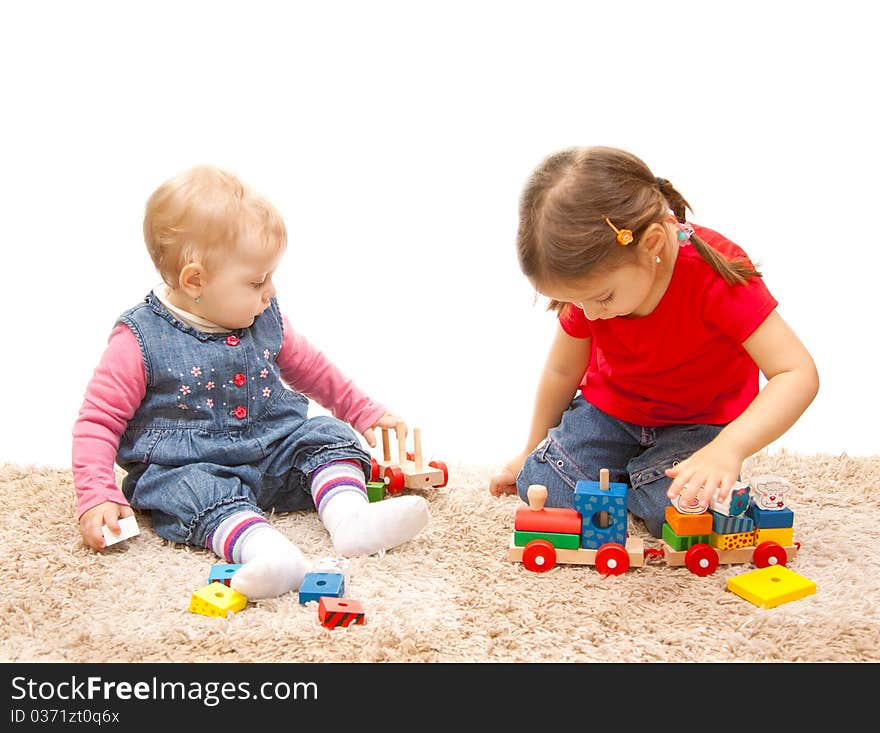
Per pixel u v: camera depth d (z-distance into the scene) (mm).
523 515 1929
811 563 1916
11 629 1682
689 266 1950
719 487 1779
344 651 1608
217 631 1661
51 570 1869
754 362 2096
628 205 1804
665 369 2078
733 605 1758
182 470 2023
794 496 2242
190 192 2002
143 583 1832
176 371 2059
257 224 2012
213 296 2041
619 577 1864
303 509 2184
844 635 1658
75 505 2168
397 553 1960
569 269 1796
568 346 2209
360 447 2166
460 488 2309
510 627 1683
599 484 1955
